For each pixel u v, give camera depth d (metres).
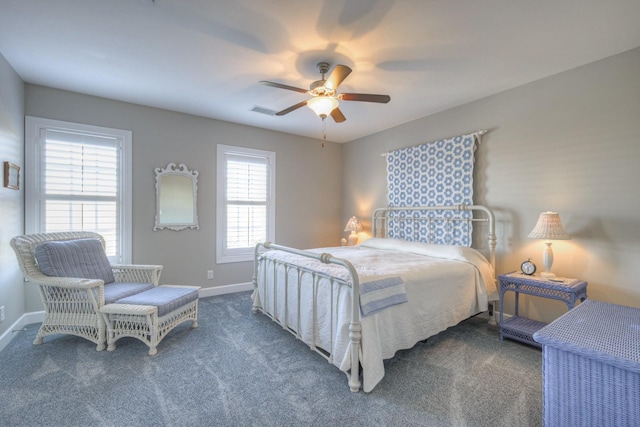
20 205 2.69
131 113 3.32
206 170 3.83
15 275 2.59
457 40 2.08
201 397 1.76
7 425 1.51
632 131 2.19
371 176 4.57
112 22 1.89
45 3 1.71
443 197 3.46
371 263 2.59
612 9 1.74
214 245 3.91
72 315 2.36
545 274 2.47
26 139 2.77
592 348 1.10
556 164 2.59
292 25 1.91
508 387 1.88
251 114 3.70
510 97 2.90
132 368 2.06
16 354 2.23
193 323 2.80
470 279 2.66
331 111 2.54
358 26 1.92
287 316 2.59
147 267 2.90
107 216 3.21
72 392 1.79
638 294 2.17
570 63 2.41
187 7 1.74
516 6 1.72
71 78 2.70
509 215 2.92
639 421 0.99
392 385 1.89
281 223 4.48
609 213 2.30
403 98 3.14
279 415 1.61
